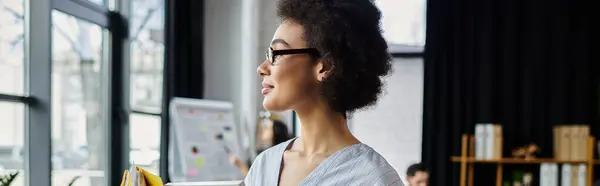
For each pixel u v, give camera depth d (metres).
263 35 5.66
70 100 3.61
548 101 5.58
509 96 5.57
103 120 4.19
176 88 5.22
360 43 0.98
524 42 5.57
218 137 4.93
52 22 3.29
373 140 5.90
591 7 5.50
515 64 5.55
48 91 3.16
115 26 4.20
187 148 4.66
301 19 1.00
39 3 3.13
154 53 4.89
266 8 5.66
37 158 3.17
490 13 5.54
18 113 3.07
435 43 5.57
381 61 1.03
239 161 4.82
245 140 5.51
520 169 5.61
